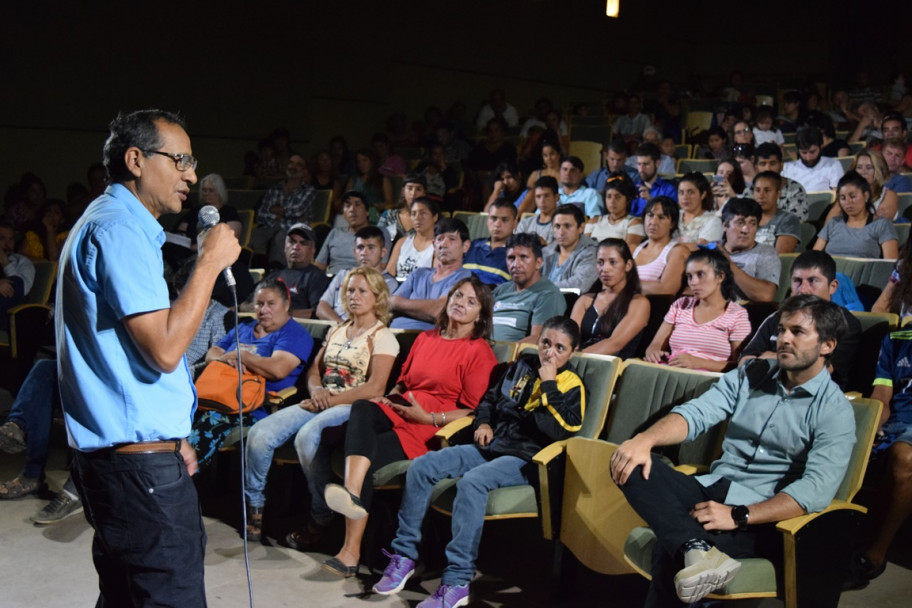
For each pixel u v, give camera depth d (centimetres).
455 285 346
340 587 303
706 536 238
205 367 374
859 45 1404
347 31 1078
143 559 189
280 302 386
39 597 290
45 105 802
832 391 254
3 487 378
